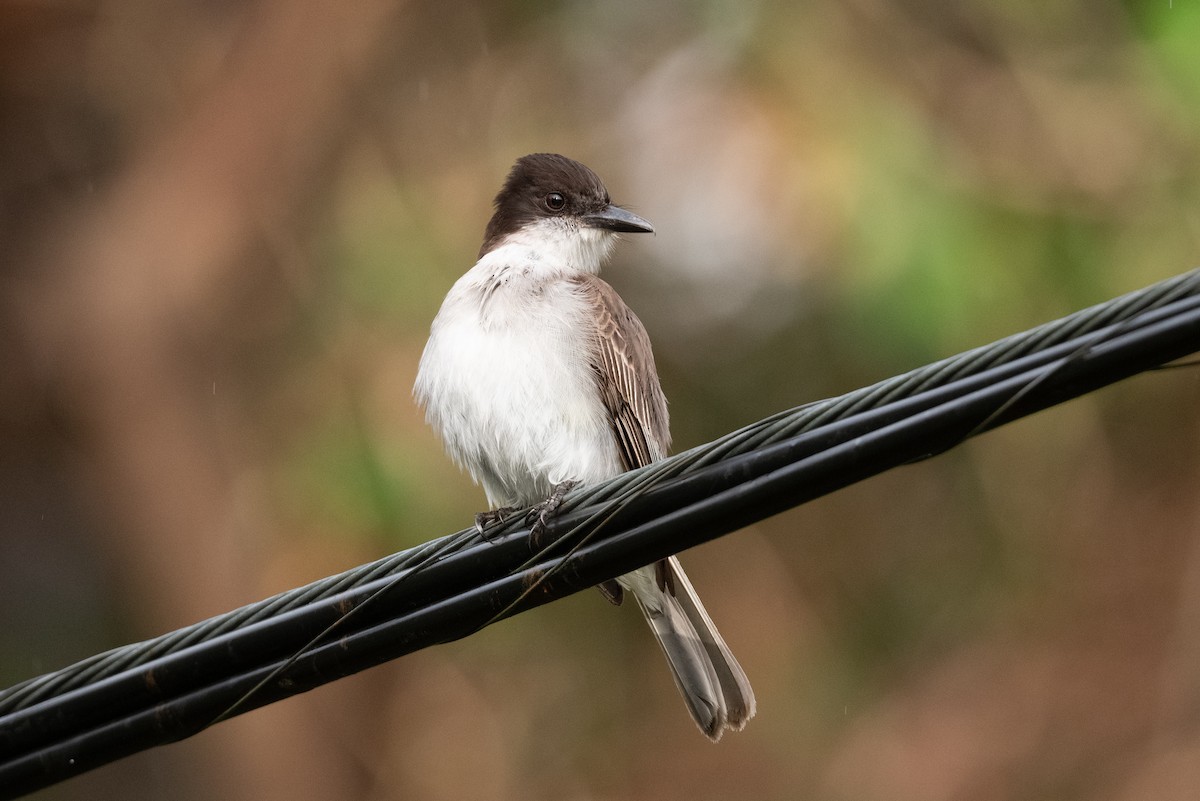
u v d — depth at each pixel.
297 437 14.70
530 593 6.27
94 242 16.41
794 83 14.34
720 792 15.62
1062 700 15.95
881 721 15.85
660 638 8.03
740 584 16.27
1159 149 13.87
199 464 15.73
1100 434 16.06
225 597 15.48
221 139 16.12
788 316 15.43
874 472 5.74
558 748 15.80
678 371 15.69
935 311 13.09
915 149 13.74
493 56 16.19
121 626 17.36
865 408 5.71
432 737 15.81
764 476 5.88
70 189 17.31
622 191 15.30
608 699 15.88
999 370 5.49
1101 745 15.84
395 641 6.38
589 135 15.67
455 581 6.37
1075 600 16.16
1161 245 13.77
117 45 16.83
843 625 16.19
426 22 16.28
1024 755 15.72
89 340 16.19
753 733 15.76
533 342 8.19
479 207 15.37
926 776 15.66
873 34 14.48
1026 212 13.88
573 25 16.06
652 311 15.63
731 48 14.70
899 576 16.28
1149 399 16.08
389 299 14.77
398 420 14.11
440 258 14.98
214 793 16.03
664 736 15.76
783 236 14.02
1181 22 13.59
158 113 16.62
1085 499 16.16
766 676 15.94
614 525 6.14
